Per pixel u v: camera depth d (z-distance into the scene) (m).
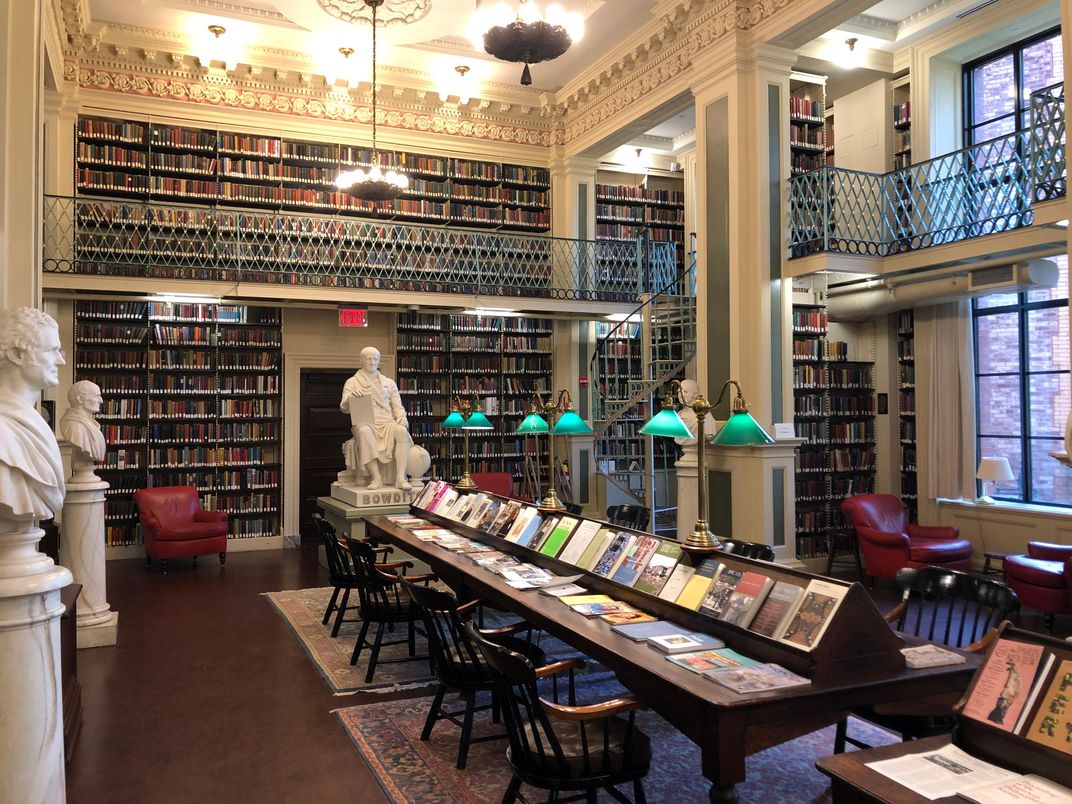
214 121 9.77
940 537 7.76
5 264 4.46
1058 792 1.77
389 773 3.62
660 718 4.30
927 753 2.02
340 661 5.32
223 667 5.22
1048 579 6.04
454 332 10.98
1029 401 8.14
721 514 7.90
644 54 9.32
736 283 7.71
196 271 8.97
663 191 12.14
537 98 11.20
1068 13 4.79
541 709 2.65
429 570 7.55
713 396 8.09
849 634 2.62
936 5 8.33
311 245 9.99
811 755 3.86
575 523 4.40
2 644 2.48
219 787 3.52
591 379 10.77
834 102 9.87
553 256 11.17
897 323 9.23
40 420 2.60
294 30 9.16
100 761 3.79
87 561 5.76
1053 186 5.80
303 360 10.28
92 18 8.80
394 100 10.65
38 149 4.74
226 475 9.84
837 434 9.11
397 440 8.45
